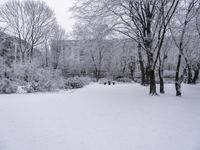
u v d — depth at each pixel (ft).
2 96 38.45
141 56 70.08
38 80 50.85
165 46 47.37
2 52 70.33
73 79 69.46
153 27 44.98
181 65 57.36
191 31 44.29
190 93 49.44
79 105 28.07
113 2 37.58
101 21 41.34
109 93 44.62
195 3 40.22
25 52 103.55
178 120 20.35
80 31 45.83
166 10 41.24
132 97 37.32
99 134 15.80
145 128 17.46
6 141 14.26
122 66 125.39
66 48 139.44
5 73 51.11
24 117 20.89
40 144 13.76
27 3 111.75
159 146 13.53
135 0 36.29
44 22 118.42
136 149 13.03
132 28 41.86
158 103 30.63
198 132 16.51
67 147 13.30
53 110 24.52
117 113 23.12
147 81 71.72
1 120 19.66
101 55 113.60
